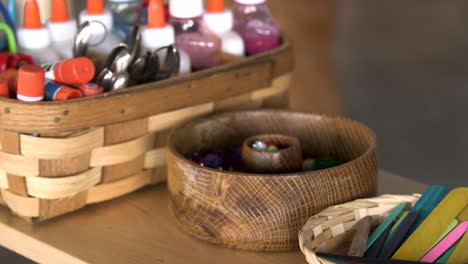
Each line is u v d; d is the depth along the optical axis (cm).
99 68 125
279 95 142
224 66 132
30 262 151
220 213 114
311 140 130
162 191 131
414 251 109
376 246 110
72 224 122
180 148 125
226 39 140
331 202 114
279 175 111
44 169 118
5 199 123
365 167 116
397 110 333
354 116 326
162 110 125
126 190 127
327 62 360
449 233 110
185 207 117
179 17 137
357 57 368
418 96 345
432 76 361
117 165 124
